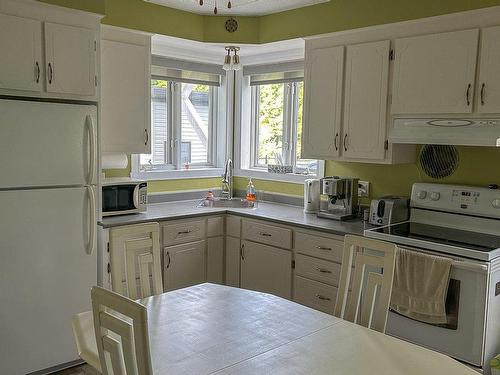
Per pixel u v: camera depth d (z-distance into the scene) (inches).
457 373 59.3
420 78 117.6
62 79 114.3
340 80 134.5
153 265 93.1
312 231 130.6
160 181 166.7
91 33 118.8
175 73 168.2
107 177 150.2
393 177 139.1
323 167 156.4
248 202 168.1
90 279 120.3
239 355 63.5
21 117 106.7
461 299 99.7
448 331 101.5
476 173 121.9
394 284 107.3
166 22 143.7
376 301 111.9
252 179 179.9
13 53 106.1
